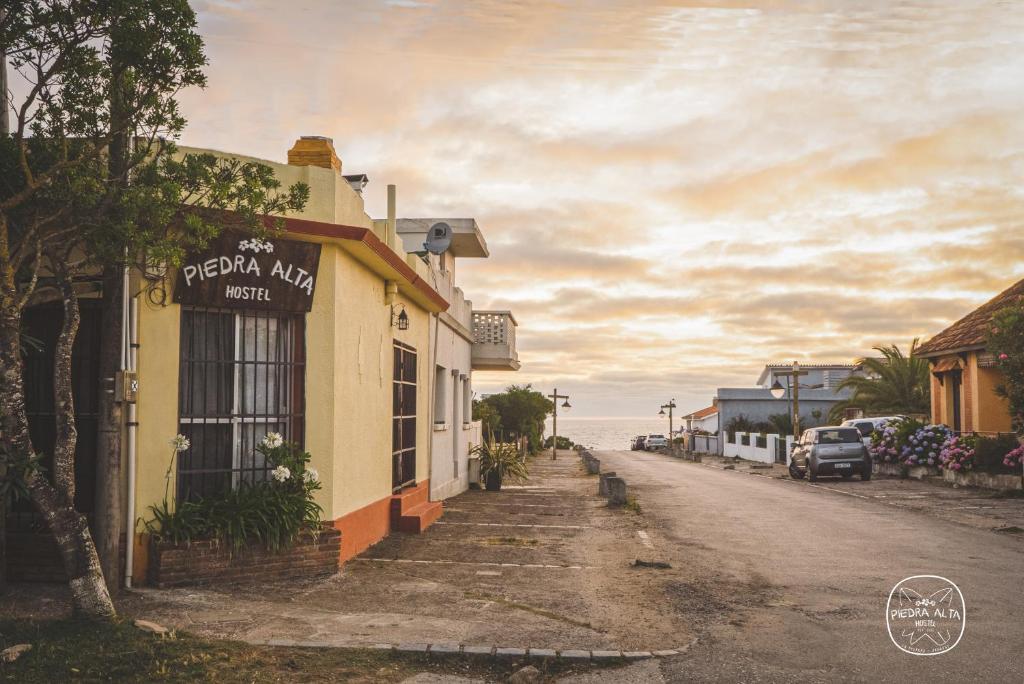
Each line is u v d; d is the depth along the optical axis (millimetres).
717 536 14344
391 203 14867
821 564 11586
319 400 10461
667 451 62375
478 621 7973
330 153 11320
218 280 9602
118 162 7855
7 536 9055
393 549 12156
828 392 60219
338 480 10766
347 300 11102
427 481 17297
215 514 9414
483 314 25812
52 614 7742
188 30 7207
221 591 8938
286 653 6770
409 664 6723
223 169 8023
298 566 9828
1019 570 11148
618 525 15641
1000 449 22484
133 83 7090
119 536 8641
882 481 26469
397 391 14562
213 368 9805
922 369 38406
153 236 7188
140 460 9148
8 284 6742
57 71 7121
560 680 6531
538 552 12273
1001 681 6504
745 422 59375
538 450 56375
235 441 9930
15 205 6855
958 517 16969
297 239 10172
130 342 8992
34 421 9375
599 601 9070
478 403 39594
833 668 6805
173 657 6434
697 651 7246
